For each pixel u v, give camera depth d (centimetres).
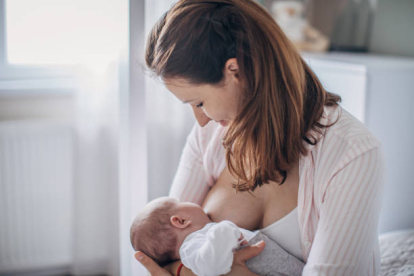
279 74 99
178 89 102
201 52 97
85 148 233
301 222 109
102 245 247
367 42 251
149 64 107
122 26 221
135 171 138
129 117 134
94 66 229
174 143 227
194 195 133
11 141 226
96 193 240
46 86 239
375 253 113
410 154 211
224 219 121
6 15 234
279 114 101
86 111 229
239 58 97
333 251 100
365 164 100
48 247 242
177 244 118
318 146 106
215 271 105
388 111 200
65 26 231
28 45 235
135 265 146
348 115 108
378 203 102
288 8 248
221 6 99
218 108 104
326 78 210
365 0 248
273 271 110
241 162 107
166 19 105
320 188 105
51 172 235
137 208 140
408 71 201
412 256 141
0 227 233
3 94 232
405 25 229
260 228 118
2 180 229
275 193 114
